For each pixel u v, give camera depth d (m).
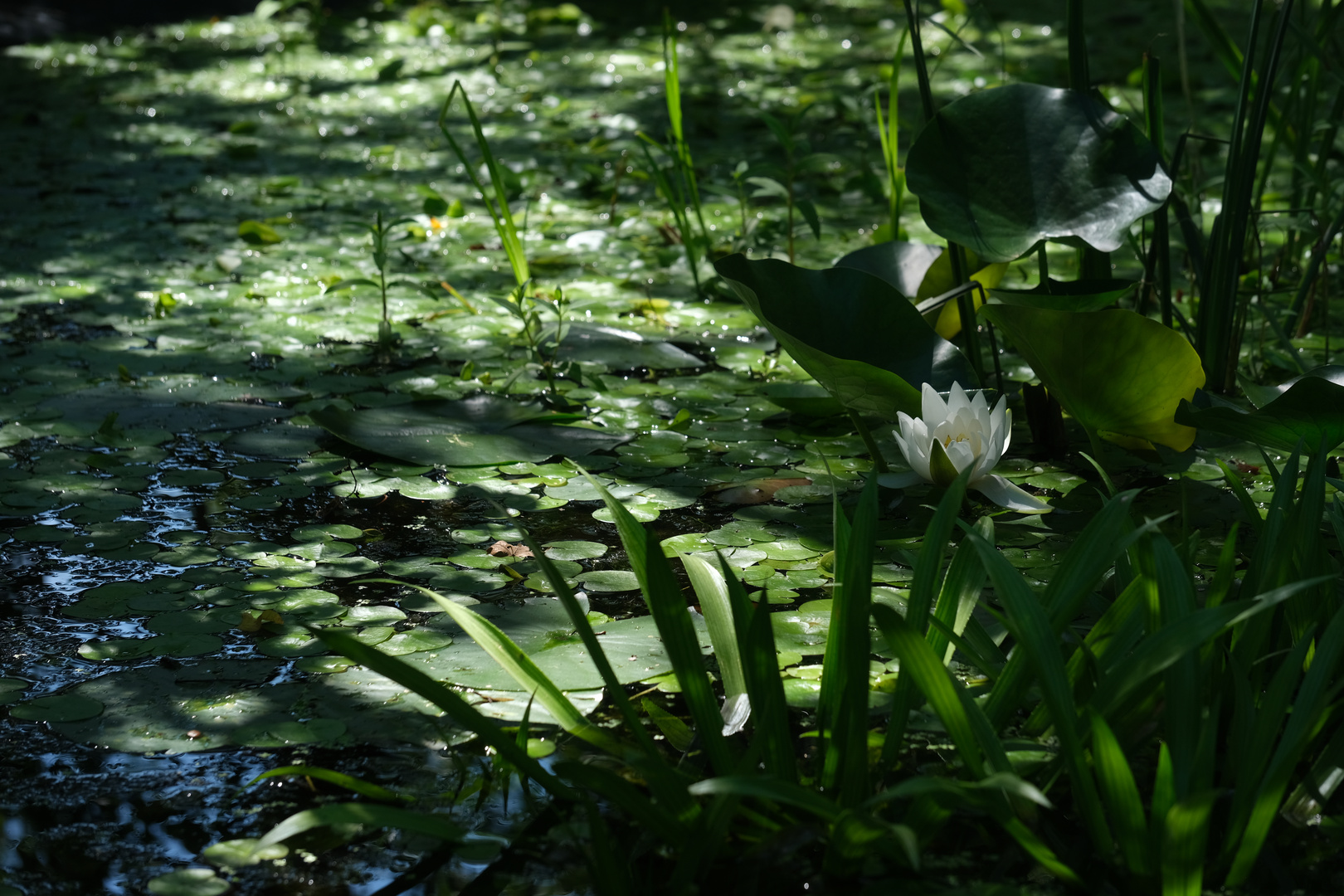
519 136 7.71
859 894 4.89
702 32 11.34
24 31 10.91
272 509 5.37
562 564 5.27
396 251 6.21
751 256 6.13
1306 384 5.18
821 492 5.42
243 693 5.07
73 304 5.94
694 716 4.94
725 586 5.08
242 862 4.91
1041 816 4.95
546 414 5.57
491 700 5.06
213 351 5.79
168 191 6.51
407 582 5.24
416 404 5.61
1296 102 6.02
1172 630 4.89
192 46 10.69
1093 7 11.61
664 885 4.90
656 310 5.96
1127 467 5.46
